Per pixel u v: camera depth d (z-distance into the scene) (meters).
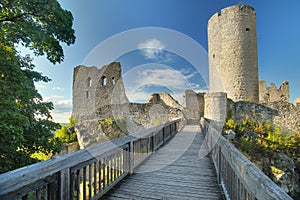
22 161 4.33
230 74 15.57
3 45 4.66
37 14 4.88
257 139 10.71
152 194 2.47
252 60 15.34
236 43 15.29
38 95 4.87
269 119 12.28
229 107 12.42
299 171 9.83
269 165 9.41
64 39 5.59
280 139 10.83
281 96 20.88
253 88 15.30
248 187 1.20
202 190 2.59
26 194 1.31
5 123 3.50
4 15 4.79
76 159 1.80
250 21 15.33
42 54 5.77
